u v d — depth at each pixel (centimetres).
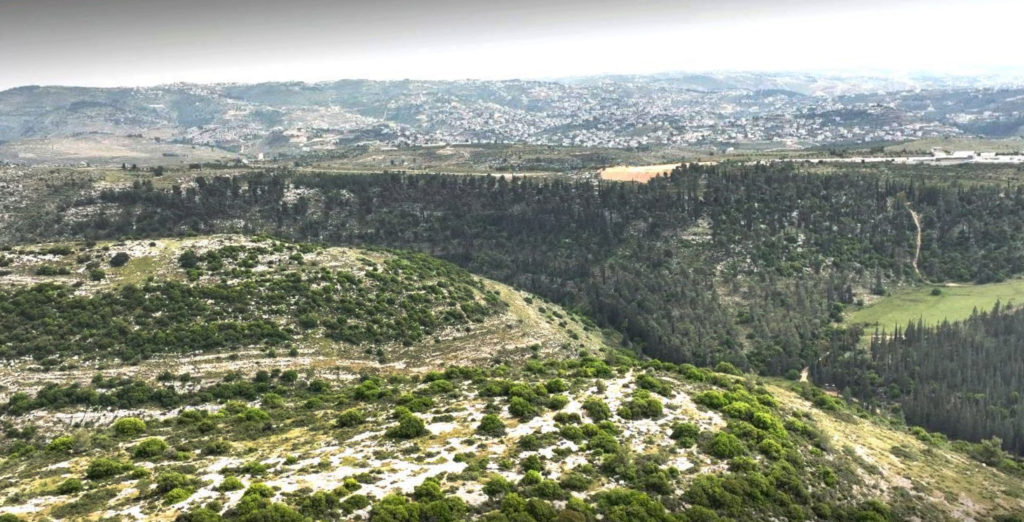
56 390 8506
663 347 14400
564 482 4916
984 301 15488
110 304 10312
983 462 7819
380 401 7300
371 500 4466
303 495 4475
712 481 5122
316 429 6359
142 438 6297
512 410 6412
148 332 9869
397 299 12231
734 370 10688
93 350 9381
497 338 11894
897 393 12006
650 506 4600
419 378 8731
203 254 12162
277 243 13338
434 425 6188
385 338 11006
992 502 6100
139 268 11488
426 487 4550
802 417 7400
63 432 7919
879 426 8619
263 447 5844
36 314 9825
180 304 10556
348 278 12362
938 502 5900
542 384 7300
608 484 5025
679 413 6556
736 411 6625
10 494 4681
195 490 4634
